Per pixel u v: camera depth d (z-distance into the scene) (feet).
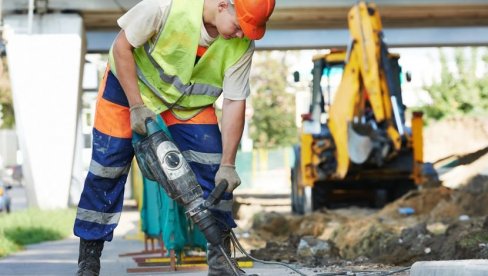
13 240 62.44
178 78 26.23
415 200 78.95
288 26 136.05
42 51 107.14
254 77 218.59
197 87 26.53
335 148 84.84
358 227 57.21
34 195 106.32
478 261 23.04
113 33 135.13
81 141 129.39
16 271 42.73
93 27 128.36
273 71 217.77
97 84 145.07
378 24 78.69
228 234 26.68
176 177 24.86
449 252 39.91
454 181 118.01
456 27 141.79
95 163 27.09
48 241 68.39
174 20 25.57
